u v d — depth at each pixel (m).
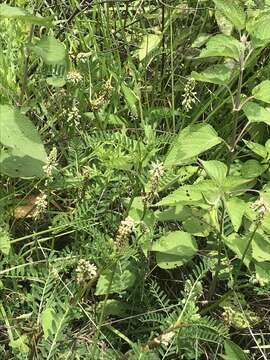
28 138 0.46
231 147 0.51
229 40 0.50
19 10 0.46
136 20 0.66
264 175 0.57
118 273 0.47
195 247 0.49
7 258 0.46
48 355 0.42
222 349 0.49
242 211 0.46
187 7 0.68
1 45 0.61
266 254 0.47
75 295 0.46
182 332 0.44
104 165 0.51
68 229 0.53
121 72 0.61
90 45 0.66
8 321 0.46
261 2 0.62
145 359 0.42
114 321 0.47
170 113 0.58
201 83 0.63
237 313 0.49
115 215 0.51
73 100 0.57
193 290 0.46
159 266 0.49
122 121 0.58
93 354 0.43
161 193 0.55
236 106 0.50
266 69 0.63
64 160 0.58
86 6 0.64
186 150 0.48
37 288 0.44
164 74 0.64
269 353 0.50
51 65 0.56
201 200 0.47
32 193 0.55
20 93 0.58
